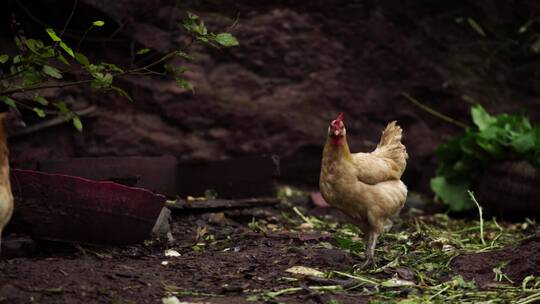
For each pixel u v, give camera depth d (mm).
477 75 16188
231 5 14172
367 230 7418
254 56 14289
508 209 11883
